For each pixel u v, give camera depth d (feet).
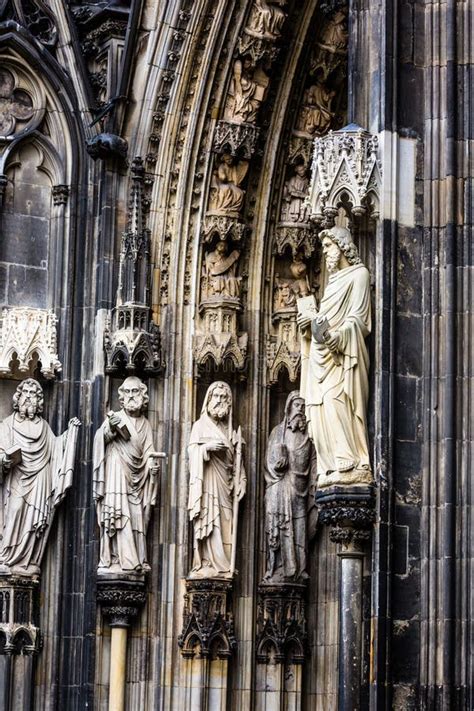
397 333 125.80
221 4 152.76
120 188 157.48
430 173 127.13
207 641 150.41
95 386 155.02
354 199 126.31
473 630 121.90
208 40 153.99
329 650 151.02
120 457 152.25
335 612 151.02
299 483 152.56
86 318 157.17
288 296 155.84
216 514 151.33
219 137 154.40
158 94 156.15
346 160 126.82
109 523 151.43
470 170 126.41
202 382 154.51
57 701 153.28
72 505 154.92
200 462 151.53
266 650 152.15
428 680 122.62
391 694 122.42
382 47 127.75
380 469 124.47
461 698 121.70
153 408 153.99
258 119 155.12
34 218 159.02
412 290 126.41
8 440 153.38
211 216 154.81
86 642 152.56
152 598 152.35
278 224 156.04
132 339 153.28
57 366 155.74
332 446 125.90
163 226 155.84
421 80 128.26
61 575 154.30
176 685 151.33
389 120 127.13
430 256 126.31
